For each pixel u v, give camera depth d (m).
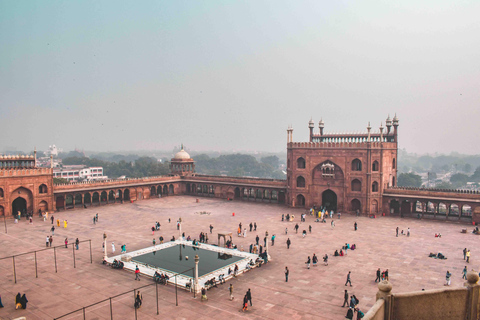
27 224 45.44
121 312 21.67
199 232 41.28
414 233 39.69
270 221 46.75
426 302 7.02
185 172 75.12
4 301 22.98
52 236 39.31
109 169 148.75
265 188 61.84
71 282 26.39
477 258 30.61
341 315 20.86
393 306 7.02
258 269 28.94
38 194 51.50
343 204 51.94
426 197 46.97
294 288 24.97
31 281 26.47
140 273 28.31
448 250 33.00
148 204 61.22
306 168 54.84
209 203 62.19
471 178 146.50
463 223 44.44
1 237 38.78
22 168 54.50
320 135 58.81
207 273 27.97
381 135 49.31
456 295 7.08
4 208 48.12
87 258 32.06
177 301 22.98
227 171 189.88
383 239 37.25
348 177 51.25
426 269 28.03
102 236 39.53
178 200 65.75
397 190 49.47
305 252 33.16
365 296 23.33
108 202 61.06
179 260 31.22
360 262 30.03
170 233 40.94
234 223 45.66
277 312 21.41
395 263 29.61
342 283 25.61
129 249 34.78
